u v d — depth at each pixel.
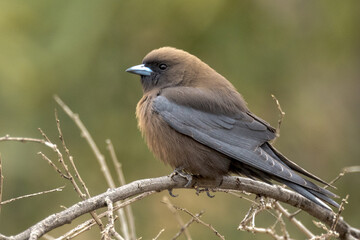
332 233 7.27
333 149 14.62
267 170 8.58
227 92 9.77
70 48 12.84
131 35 13.17
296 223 8.64
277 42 13.83
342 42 14.03
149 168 13.41
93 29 12.95
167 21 13.27
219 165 9.08
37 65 12.77
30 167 13.05
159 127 9.39
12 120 12.84
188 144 9.20
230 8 13.53
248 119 9.47
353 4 13.91
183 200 13.94
